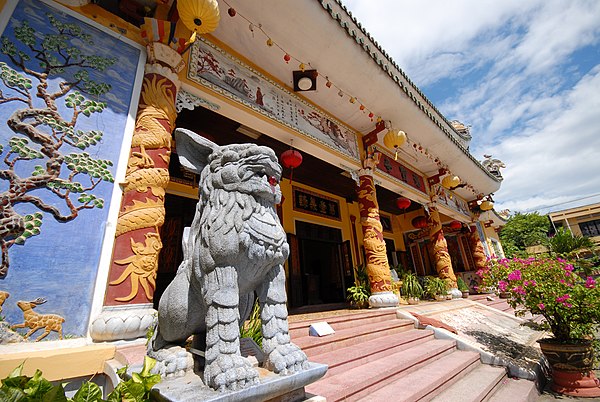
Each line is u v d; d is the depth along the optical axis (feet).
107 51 11.77
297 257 31.30
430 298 32.96
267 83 19.63
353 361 12.19
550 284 15.21
